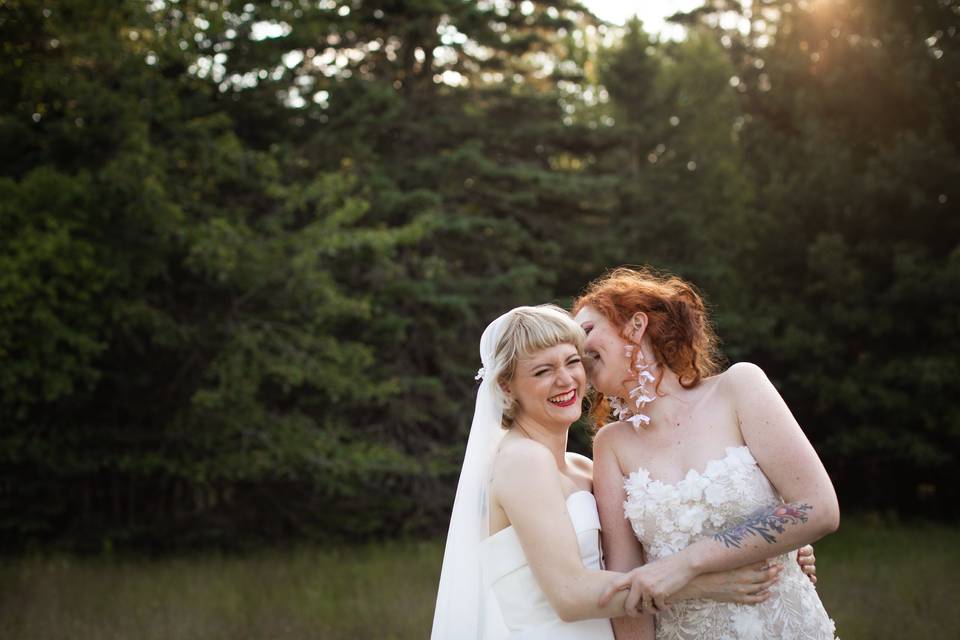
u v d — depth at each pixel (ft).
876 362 46.19
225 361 37.04
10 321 32.04
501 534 9.47
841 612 21.65
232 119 42.14
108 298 35.58
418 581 28.50
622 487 9.61
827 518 8.50
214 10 38.81
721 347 46.32
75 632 21.71
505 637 9.53
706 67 68.59
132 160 33.91
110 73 37.76
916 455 43.98
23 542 41.04
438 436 46.01
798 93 50.21
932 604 22.11
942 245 45.68
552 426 9.73
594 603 8.63
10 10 36.86
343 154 42.09
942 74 45.09
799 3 51.78
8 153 38.19
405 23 43.45
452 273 45.21
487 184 45.32
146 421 41.37
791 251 48.42
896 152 44.34
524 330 9.59
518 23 45.70
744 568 8.68
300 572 31.37
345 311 37.29
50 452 38.22
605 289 10.09
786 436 8.80
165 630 21.83
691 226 50.21
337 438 40.14
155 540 41.29
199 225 36.09
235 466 37.88
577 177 45.80
